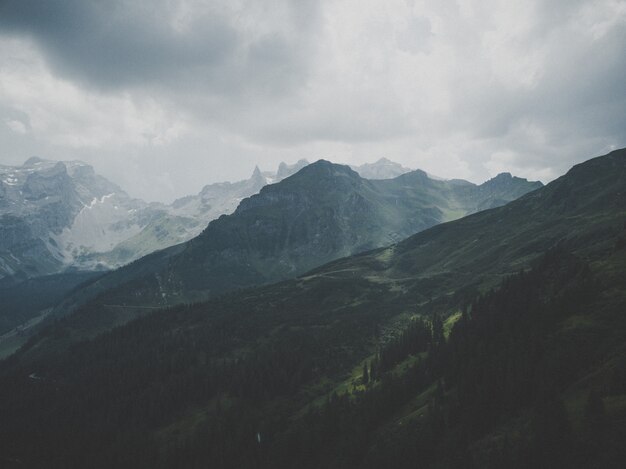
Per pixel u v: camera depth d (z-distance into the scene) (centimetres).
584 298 13812
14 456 17625
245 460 14575
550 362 10988
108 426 19512
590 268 16012
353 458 12538
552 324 13275
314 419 15525
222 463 14762
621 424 8019
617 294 13262
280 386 19888
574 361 10875
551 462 8150
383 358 19588
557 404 8781
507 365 11725
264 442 15350
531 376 11000
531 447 8575
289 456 14200
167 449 16700
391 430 12938
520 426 9725
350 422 14412
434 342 19325
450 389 13700
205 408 19700
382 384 16300
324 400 18325
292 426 16075
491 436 9962
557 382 10419
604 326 11938
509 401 10694
